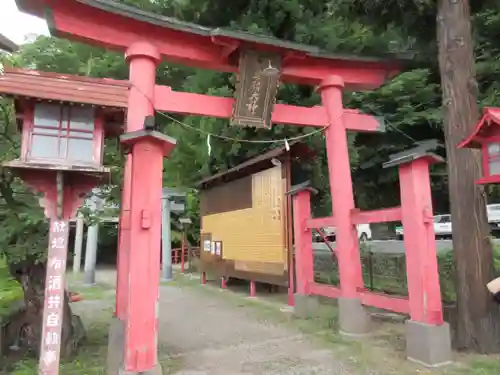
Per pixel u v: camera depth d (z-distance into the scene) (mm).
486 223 6293
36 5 5891
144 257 5008
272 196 10359
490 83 9242
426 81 10945
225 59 6902
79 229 16719
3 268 7902
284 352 6258
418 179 5926
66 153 4434
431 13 7211
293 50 6781
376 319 8492
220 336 7320
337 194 7746
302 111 7840
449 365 5461
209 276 16312
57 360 4129
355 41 11125
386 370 5355
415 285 5816
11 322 6098
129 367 4766
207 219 14453
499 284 4977
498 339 5941
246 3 10484
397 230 21422
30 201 5516
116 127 5289
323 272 12914
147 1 11016
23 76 4457
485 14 8305
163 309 10047
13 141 5664
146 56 6199
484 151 5051
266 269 10516
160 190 5227
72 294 11562
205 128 11852
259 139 11609
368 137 11328
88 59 12297
